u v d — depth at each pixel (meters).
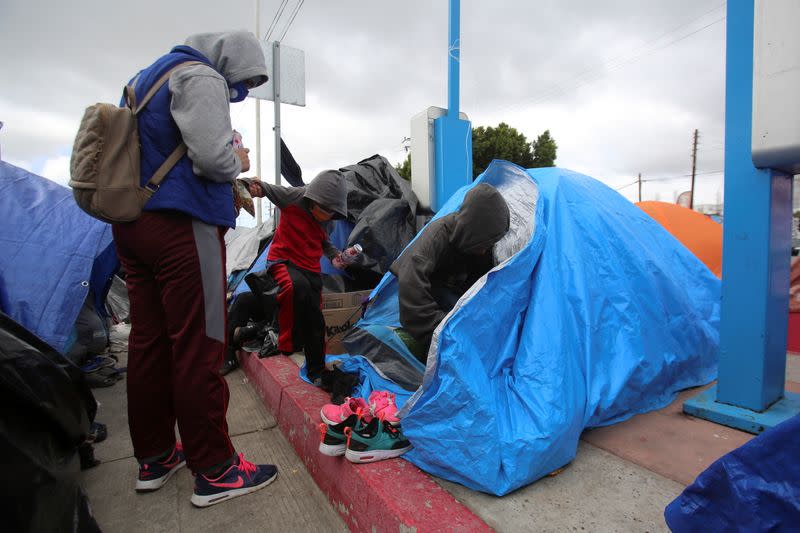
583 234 2.26
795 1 1.78
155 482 1.90
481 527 1.33
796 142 1.81
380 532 1.48
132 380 1.82
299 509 1.80
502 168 2.54
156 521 1.72
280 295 2.54
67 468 1.33
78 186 1.50
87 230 2.98
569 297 2.02
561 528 1.36
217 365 1.76
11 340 1.22
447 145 4.34
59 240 2.89
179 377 1.70
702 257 5.03
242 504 1.83
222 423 1.81
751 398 2.04
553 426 1.59
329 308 3.51
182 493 1.90
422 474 1.65
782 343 2.15
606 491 1.54
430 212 4.46
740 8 2.01
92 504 1.82
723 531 0.94
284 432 2.46
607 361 2.03
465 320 1.70
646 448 1.83
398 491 1.52
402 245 4.25
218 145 1.58
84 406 1.48
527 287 1.97
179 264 1.64
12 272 2.74
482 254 2.19
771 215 1.98
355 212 4.44
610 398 1.92
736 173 2.06
